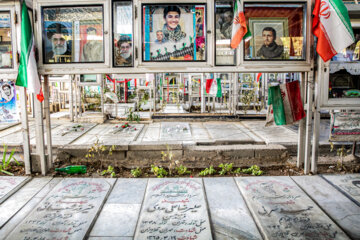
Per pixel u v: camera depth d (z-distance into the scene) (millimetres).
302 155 5031
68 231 2957
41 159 4734
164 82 16125
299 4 4504
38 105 4652
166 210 3439
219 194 3938
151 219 3219
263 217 3242
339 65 4547
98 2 4539
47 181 4473
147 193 3980
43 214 3336
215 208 3521
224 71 4637
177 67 4645
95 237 2885
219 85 11242
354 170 4867
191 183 4355
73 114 10344
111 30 4582
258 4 4527
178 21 4613
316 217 3244
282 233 2904
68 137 7301
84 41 4652
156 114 10773
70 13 4609
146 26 4613
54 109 12195
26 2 4414
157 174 4758
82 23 4629
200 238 2830
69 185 4281
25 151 4711
